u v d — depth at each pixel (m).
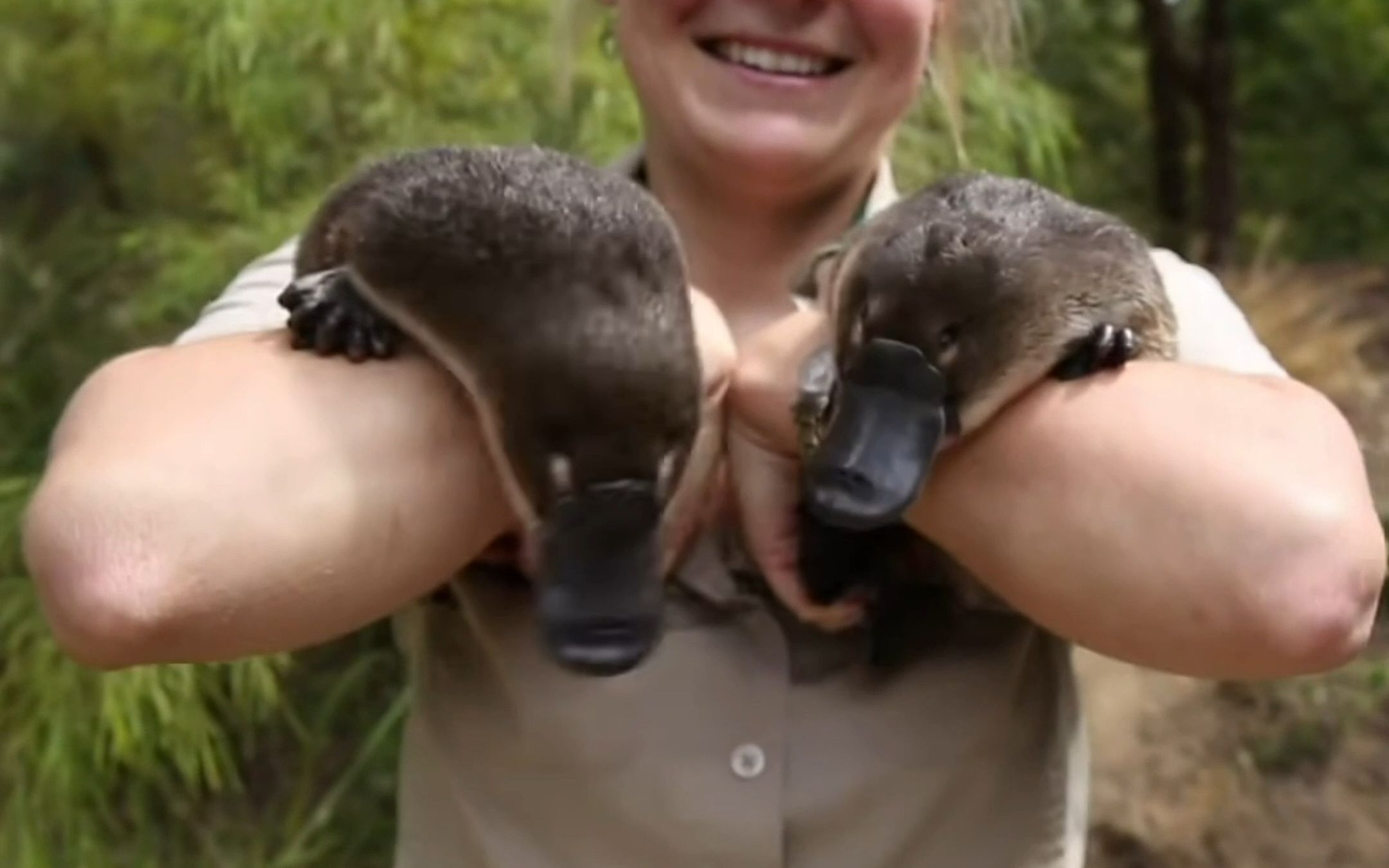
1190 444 0.67
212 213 1.80
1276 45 3.30
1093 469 0.68
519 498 0.69
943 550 0.78
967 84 1.24
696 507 0.77
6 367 1.81
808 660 0.80
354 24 1.62
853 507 0.71
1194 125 3.21
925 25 0.88
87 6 1.78
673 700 0.79
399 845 0.86
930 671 0.81
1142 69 3.07
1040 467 0.69
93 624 0.62
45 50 1.87
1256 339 0.87
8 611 1.57
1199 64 2.81
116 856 1.61
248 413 0.66
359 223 0.75
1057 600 0.69
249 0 1.59
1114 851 1.82
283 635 0.65
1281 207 3.16
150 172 1.90
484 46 1.64
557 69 1.14
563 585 0.67
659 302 0.71
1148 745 1.90
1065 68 3.02
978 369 0.74
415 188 0.74
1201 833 1.82
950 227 0.79
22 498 1.62
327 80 1.64
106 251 1.85
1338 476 0.66
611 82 1.58
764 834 0.79
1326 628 0.64
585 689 0.79
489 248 0.71
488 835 0.81
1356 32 3.25
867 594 0.79
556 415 0.69
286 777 1.72
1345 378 2.22
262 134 1.64
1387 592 1.99
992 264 0.77
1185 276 0.88
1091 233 0.81
